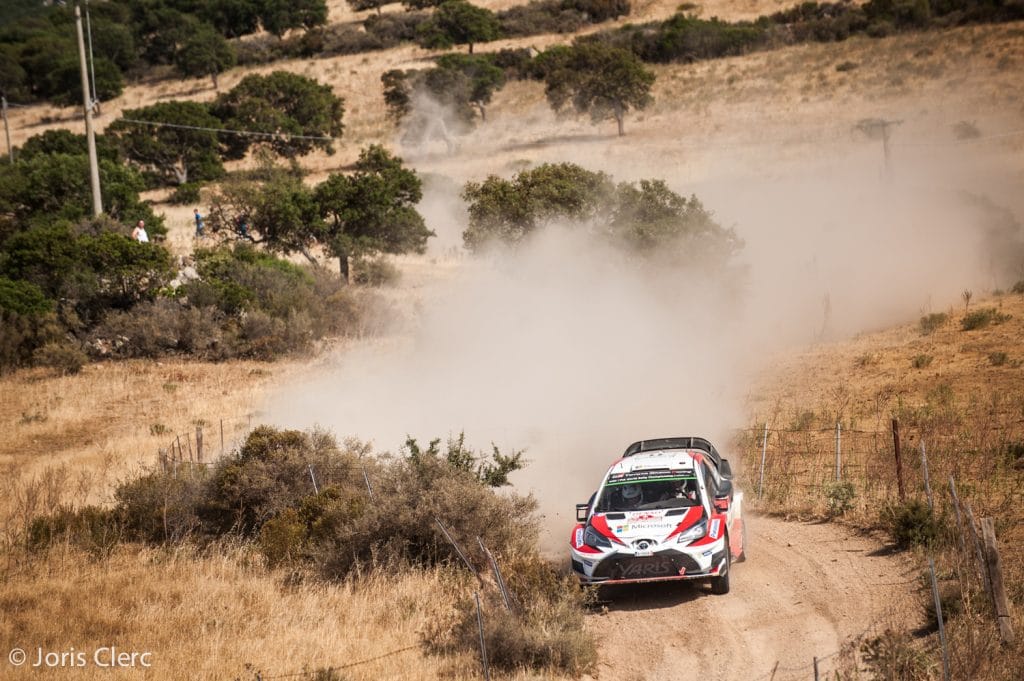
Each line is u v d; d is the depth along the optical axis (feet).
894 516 179.83
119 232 568.00
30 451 337.31
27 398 405.39
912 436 244.42
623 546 160.25
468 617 150.41
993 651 124.88
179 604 175.94
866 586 158.51
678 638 147.23
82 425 366.22
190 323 475.72
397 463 207.10
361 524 189.26
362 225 609.01
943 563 159.33
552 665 138.92
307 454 231.30
